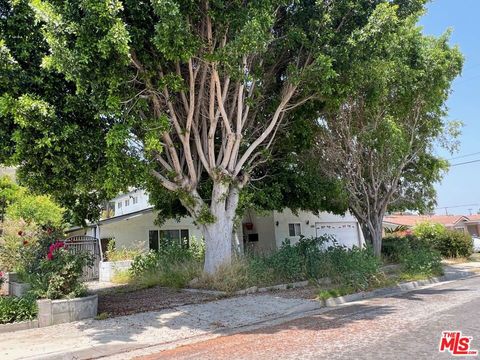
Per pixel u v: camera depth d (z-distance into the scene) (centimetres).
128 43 980
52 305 913
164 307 1046
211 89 1207
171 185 1309
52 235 1196
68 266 964
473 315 836
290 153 1622
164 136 1242
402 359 556
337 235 2750
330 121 1711
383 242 2156
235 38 1022
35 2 895
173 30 912
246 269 1291
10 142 1025
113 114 1000
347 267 1360
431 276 1628
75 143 1016
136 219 2223
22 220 1650
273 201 1611
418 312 905
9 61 936
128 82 1045
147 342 758
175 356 653
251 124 1412
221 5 1013
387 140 1627
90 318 953
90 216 1496
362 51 1156
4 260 1584
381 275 1378
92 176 1100
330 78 1172
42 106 919
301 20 1212
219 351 663
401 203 2144
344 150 1758
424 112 1767
